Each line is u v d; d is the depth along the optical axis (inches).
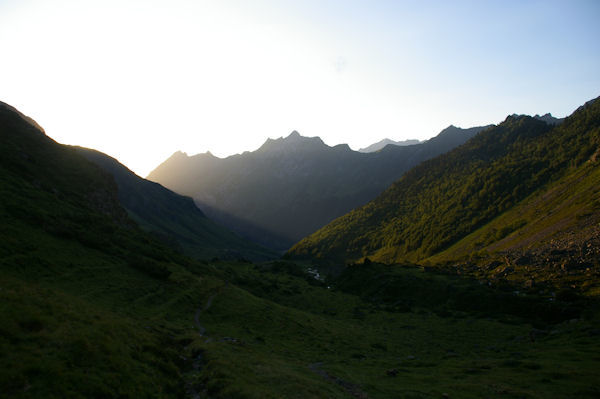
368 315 3398.1
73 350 757.9
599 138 7578.7
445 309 3393.2
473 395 1079.0
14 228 1845.5
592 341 1849.2
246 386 901.8
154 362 953.5
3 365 606.5
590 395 1030.4
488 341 2261.3
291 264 7741.1
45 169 3661.4
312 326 2519.7
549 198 6619.1
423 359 1857.8
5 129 3929.6
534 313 2778.1
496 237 6338.6
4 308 811.4
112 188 4584.2
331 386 1075.9
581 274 3260.3
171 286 2368.4
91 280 1774.1
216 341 1520.7
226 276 4303.6
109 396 671.8
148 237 4288.9
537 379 1230.9
